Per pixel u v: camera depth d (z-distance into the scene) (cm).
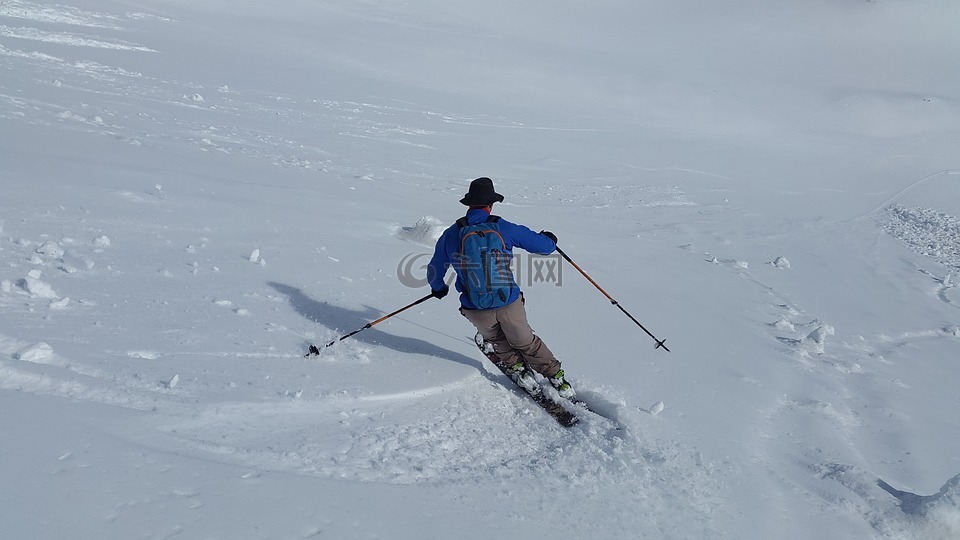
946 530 389
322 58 3152
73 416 326
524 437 434
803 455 476
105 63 1997
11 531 241
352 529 286
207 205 768
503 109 2800
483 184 472
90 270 542
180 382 388
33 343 396
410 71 3238
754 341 741
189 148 1076
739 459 448
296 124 1759
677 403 522
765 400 569
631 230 1354
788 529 374
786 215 1823
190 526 263
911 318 1047
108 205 691
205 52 2705
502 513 331
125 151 920
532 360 474
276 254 677
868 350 831
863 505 410
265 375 421
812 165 2556
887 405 619
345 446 365
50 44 2172
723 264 1166
